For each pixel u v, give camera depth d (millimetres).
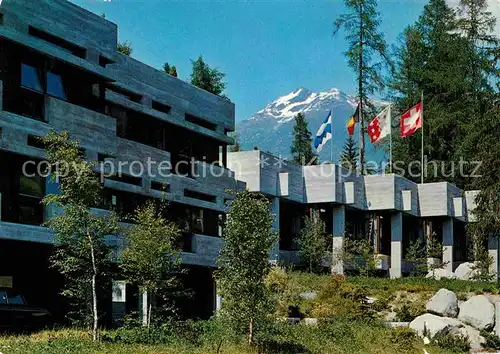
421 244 66875
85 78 33906
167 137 41250
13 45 30000
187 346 27531
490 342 36750
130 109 37375
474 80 76375
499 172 50594
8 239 28906
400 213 61219
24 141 29672
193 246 40844
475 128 64062
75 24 32750
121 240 33844
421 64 80250
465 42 76875
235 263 28812
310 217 57281
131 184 35844
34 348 23453
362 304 40344
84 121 32688
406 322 39438
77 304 29781
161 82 39969
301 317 39844
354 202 57219
